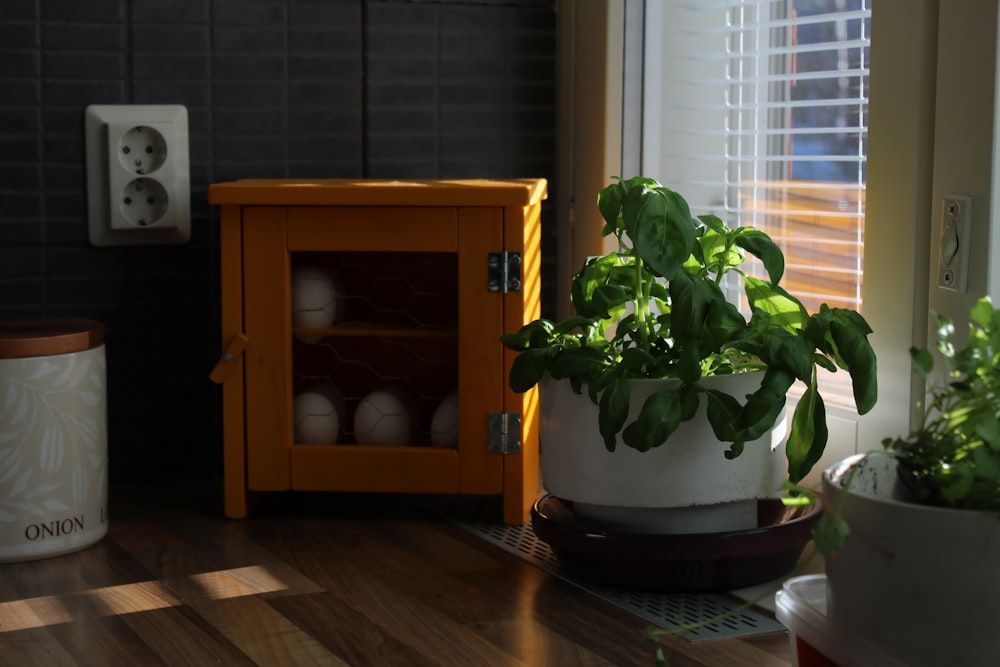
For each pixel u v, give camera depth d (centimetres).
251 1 151
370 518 136
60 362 121
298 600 108
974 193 102
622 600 108
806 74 125
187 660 94
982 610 72
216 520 136
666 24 151
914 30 109
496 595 109
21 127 144
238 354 133
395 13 156
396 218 130
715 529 111
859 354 99
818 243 128
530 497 136
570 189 162
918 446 77
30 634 101
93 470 125
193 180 151
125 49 147
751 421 100
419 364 135
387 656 95
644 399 106
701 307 102
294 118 154
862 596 76
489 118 161
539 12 162
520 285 130
